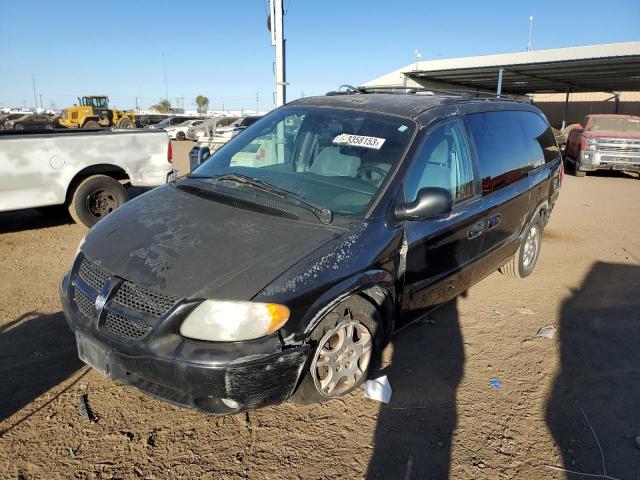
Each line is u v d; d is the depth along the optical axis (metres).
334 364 3.05
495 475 2.73
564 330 4.49
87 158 6.88
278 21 8.00
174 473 2.60
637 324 4.66
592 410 3.35
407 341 4.14
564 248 7.14
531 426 3.15
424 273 3.62
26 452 2.68
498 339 4.26
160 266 2.73
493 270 4.82
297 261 2.76
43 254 5.98
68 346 3.77
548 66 25.70
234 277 2.63
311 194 3.38
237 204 3.27
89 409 3.06
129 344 2.62
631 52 25.34
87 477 2.54
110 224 3.28
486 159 4.30
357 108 3.96
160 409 3.10
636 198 11.66
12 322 4.12
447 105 4.07
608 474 2.79
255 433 2.93
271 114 4.43
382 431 3.01
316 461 2.74
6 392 3.18
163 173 7.66
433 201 3.16
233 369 2.48
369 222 3.14
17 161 6.30
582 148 15.28
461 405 3.31
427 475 2.70
